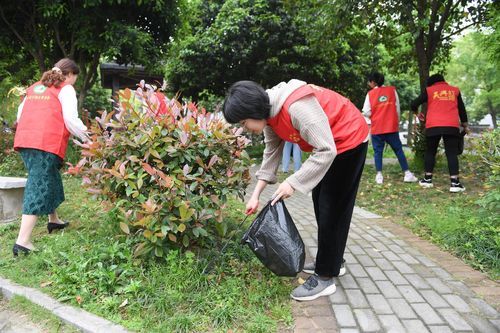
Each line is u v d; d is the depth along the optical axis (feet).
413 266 10.03
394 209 15.53
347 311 7.84
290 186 7.26
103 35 21.79
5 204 13.15
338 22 23.26
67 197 15.37
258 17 37.04
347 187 7.99
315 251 11.07
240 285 8.46
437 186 18.98
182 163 9.50
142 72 37.52
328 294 8.44
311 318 7.64
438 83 18.29
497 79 67.05
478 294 8.54
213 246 10.18
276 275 8.13
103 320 7.49
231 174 9.68
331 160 7.04
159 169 9.32
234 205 14.67
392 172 23.66
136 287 8.06
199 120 9.78
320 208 8.19
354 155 7.82
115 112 11.05
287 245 7.59
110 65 36.37
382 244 11.68
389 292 8.64
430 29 25.18
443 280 9.23
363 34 29.17
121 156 9.72
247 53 37.93
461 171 21.98
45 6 19.80
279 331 7.22
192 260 8.81
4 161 21.22
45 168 10.52
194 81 40.40
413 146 24.98
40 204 10.40
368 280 9.23
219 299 7.95
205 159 9.80
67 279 8.60
